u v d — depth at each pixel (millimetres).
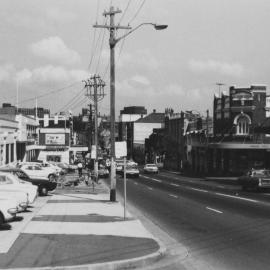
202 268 13000
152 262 13547
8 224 19500
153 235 18078
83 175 59781
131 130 152750
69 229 18297
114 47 31141
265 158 71688
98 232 17703
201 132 86062
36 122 95062
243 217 23562
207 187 47375
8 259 12805
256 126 70625
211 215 24469
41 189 34312
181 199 33625
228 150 74312
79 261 12680
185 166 92875
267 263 13586
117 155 22359
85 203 29328
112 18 30750
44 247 14500
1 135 57344
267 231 19141
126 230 18344
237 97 71812
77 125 147500
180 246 16141
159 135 119438
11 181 24703
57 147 103938
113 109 31359
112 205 28500
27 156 83188
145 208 27812
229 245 16344
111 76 31266
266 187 40344
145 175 76000
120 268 12664
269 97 72062
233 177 68750
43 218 21594
